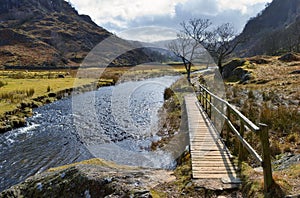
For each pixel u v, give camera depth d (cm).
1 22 11169
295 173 435
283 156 600
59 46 8994
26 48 8519
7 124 1359
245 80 2170
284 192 375
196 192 458
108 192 468
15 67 6188
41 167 909
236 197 432
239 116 537
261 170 499
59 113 1692
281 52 5244
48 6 13875
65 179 540
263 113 923
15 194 543
